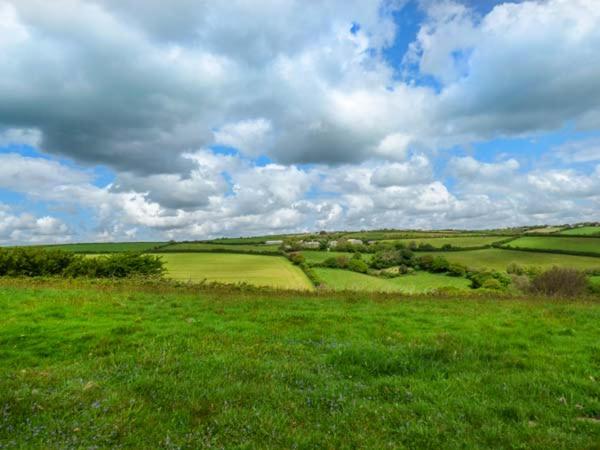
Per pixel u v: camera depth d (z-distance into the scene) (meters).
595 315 16.77
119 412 6.58
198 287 28.69
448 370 9.18
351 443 5.84
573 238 110.31
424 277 83.19
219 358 9.79
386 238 137.62
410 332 13.37
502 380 8.37
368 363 9.52
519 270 78.50
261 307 18.44
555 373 8.80
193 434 5.94
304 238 135.88
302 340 12.30
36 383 7.86
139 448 5.52
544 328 13.82
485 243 116.62
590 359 10.06
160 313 16.31
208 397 7.28
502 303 21.25
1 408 6.38
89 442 5.53
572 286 42.41
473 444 5.75
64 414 6.36
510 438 5.90
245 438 5.86
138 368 8.98
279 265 88.75
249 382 8.16
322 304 19.84
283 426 6.27
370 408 6.96
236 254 103.31
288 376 8.64
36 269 43.56
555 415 6.72
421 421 6.45
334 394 7.57
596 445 5.63
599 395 7.62
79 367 9.24
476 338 12.21
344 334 13.12
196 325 14.12
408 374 9.02
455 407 7.04
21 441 5.43
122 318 15.19
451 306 19.70
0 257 41.56
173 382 7.99
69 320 14.47
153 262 51.19
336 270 86.00
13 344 11.45
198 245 118.88
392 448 5.68
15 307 16.84
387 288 35.47
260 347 11.16
